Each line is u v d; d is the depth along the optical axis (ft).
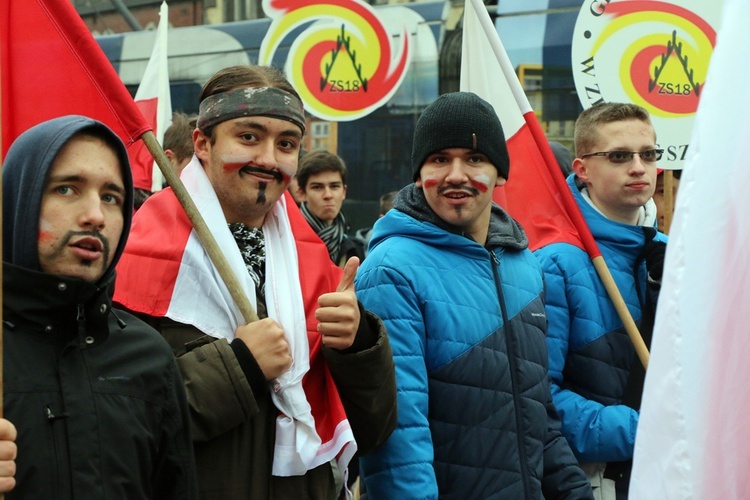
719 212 6.91
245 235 9.51
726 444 6.87
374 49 22.17
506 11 28.04
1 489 6.10
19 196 7.09
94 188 7.20
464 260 10.49
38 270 7.07
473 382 10.06
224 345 8.69
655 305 12.32
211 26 31.01
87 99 9.59
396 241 10.46
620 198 12.56
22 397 6.75
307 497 9.07
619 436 11.36
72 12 9.62
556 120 27.53
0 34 9.61
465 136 10.40
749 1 6.97
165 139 13.39
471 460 9.98
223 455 8.69
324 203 20.10
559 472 10.59
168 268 9.04
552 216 12.62
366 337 9.23
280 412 8.98
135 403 7.27
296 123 9.49
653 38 16.93
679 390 6.89
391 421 9.50
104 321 7.19
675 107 16.92
